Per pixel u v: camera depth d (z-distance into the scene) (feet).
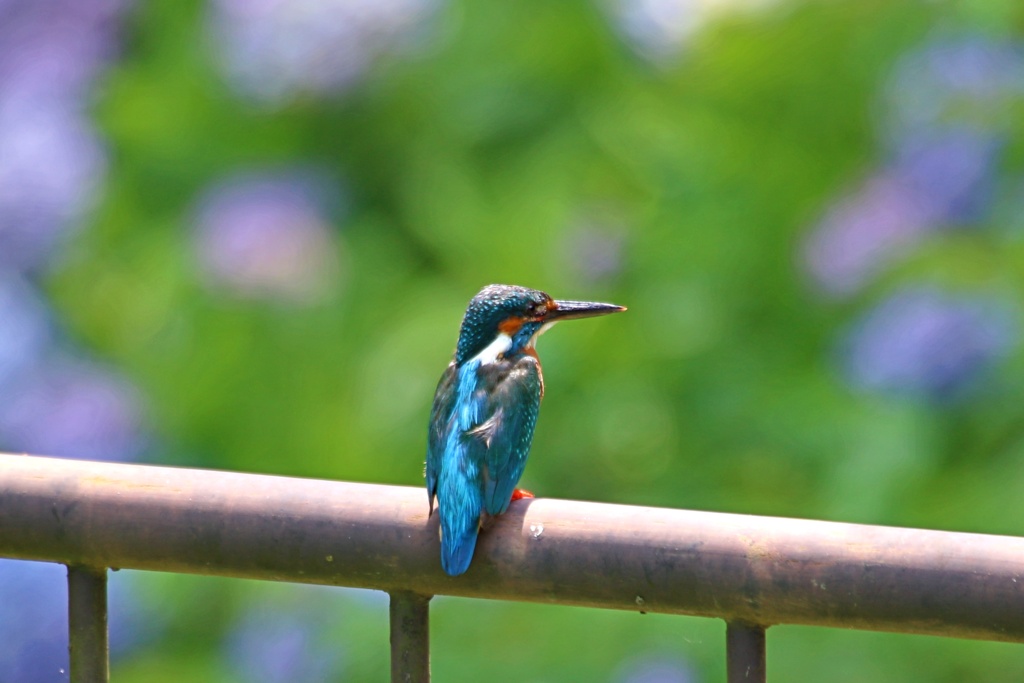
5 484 16.37
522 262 38.83
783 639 31.60
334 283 40.60
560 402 37.50
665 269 37.55
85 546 16.30
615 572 15.17
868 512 32.94
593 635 31.81
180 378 39.65
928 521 32.42
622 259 38.09
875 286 35.06
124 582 35.58
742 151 38.50
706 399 36.76
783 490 35.78
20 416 38.65
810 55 37.91
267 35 41.29
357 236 42.14
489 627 32.22
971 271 33.55
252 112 43.16
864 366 33.76
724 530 14.92
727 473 36.19
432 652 31.96
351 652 33.76
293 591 35.14
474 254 39.88
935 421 33.47
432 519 15.78
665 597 15.12
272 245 39.63
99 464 16.58
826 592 14.52
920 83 35.27
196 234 40.81
